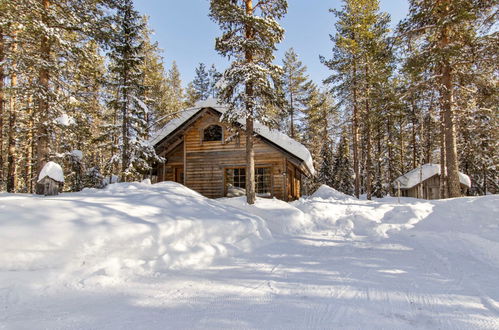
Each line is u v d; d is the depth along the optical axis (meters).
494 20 11.16
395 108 21.00
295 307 2.93
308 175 18.91
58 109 10.59
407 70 12.45
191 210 6.61
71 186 14.74
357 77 18.05
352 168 33.31
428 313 2.73
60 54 10.69
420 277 3.92
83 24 10.16
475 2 11.08
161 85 24.84
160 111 23.97
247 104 10.49
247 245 6.25
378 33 17.58
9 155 13.05
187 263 4.80
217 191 15.02
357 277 3.97
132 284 3.74
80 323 2.59
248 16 9.66
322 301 3.09
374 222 9.15
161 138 15.55
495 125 16.34
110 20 11.32
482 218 7.80
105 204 5.59
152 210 5.90
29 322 2.60
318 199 13.10
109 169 13.05
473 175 23.64
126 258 4.39
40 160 10.10
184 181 15.42
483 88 12.12
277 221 8.99
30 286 3.30
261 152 14.83
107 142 13.36
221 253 5.49
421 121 18.69
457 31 11.40
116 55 12.56
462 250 5.53
